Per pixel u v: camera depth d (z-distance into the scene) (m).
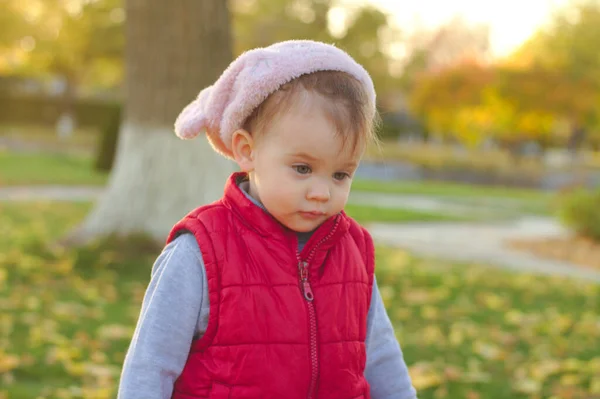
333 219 1.72
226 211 1.71
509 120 33.53
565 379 4.45
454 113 33.97
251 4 37.41
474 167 31.73
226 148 1.79
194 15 7.47
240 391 1.60
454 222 14.72
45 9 35.69
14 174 17.30
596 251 11.37
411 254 9.98
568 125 38.78
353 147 1.64
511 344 5.43
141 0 7.51
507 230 14.06
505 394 4.21
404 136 44.31
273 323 1.62
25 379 4.01
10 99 38.84
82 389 3.83
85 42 32.28
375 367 1.90
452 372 4.50
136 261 7.21
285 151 1.62
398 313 6.22
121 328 5.20
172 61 7.52
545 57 34.66
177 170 7.60
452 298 7.02
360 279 1.79
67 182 17.00
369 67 38.81
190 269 1.65
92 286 6.47
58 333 4.98
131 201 7.59
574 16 35.50
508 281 8.19
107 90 52.03
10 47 37.12
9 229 9.85
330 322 1.68
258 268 1.65
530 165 34.50
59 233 9.80
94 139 32.62
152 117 7.60
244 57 1.69
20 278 6.55
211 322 1.62
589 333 5.90
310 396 1.65
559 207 13.76
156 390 1.60
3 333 4.85
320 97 1.61
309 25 37.66
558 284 8.26
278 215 1.66
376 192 20.52
